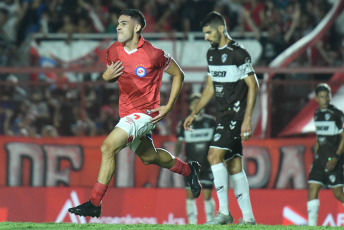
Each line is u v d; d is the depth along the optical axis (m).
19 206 34.41
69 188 34.34
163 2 45.69
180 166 19.16
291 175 33.47
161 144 34.09
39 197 34.41
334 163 29.31
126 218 33.81
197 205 33.00
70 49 43.03
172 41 41.41
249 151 33.75
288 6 44.72
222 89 21.55
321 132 29.70
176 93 17.56
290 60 41.19
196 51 41.41
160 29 44.97
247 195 22.48
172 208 33.53
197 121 32.78
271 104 34.41
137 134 16.84
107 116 35.72
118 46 17.12
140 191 33.97
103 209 33.91
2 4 46.41
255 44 42.94
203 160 32.41
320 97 29.59
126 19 16.78
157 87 17.41
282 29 43.72
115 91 35.78
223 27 21.45
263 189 33.50
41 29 45.28
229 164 22.50
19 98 36.06
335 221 32.81
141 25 16.94
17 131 35.94
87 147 34.53
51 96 35.94
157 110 17.23
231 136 21.56
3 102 35.97
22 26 45.75
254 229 16.94
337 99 34.28
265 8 44.78
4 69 35.03
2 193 34.59
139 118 16.91
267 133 34.31
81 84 35.75
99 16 45.97
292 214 33.16
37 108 35.91
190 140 32.75
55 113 35.84
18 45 45.09
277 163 33.56
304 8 44.66
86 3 46.25
